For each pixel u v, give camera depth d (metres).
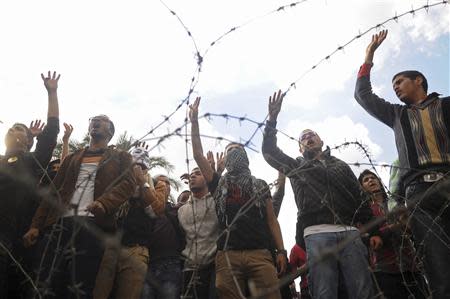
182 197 4.57
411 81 3.16
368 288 2.89
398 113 3.12
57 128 3.28
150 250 3.57
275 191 4.05
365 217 3.19
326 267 2.91
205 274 3.43
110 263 2.91
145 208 3.32
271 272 3.06
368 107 3.29
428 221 2.63
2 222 2.79
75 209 1.36
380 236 3.35
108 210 2.72
